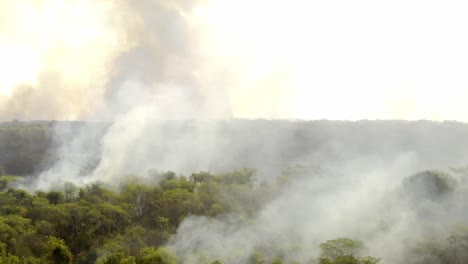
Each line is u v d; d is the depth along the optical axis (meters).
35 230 107.12
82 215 117.00
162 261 92.50
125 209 130.38
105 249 102.38
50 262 96.94
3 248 93.19
